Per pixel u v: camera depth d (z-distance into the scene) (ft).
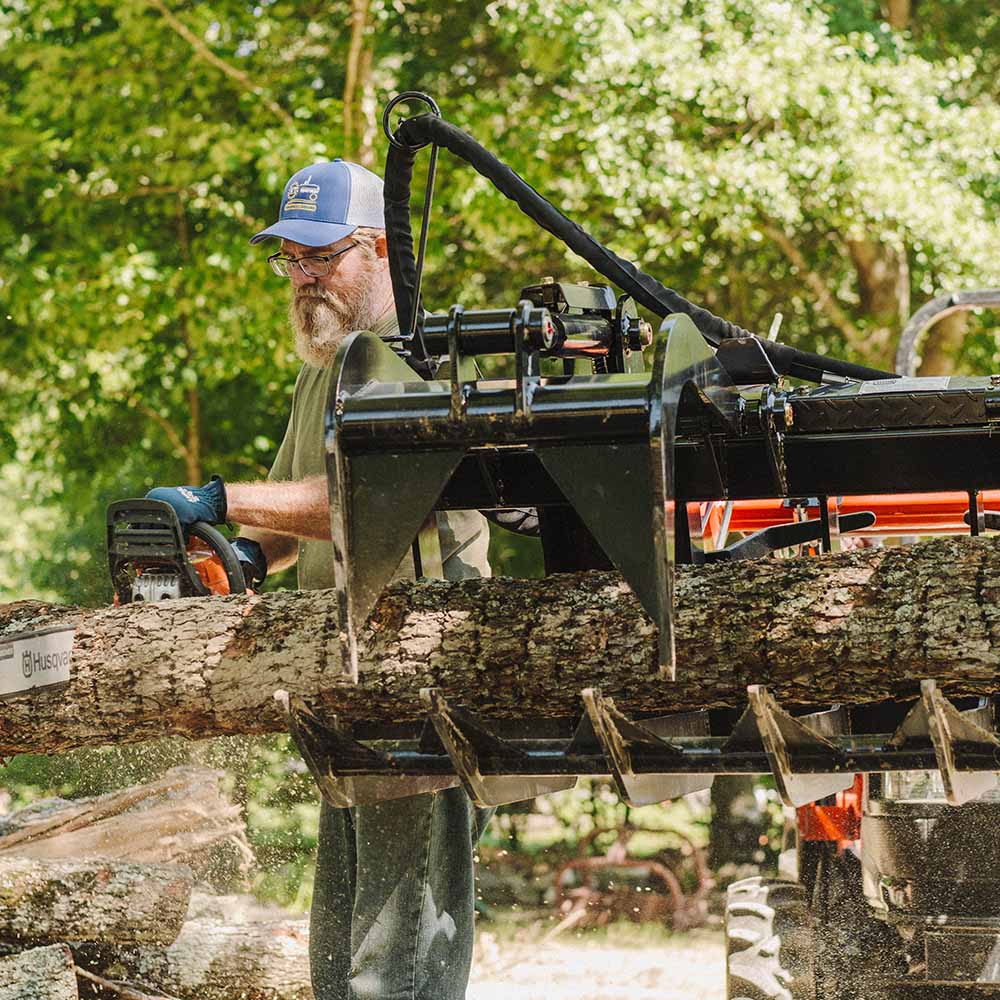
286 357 46.11
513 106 48.37
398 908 13.67
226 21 49.39
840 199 45.93
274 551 15.99
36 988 15.43
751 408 12.62
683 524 13.05
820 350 56.13
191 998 17.42
